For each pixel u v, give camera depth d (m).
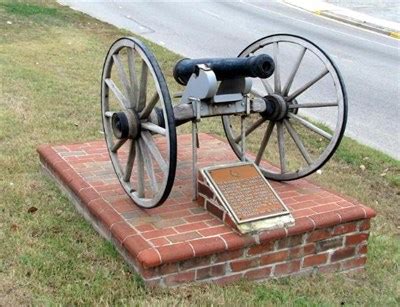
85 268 3.74
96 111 7.03
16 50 9.95
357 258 4.14
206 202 4.06
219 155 5.32
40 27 12.12
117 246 3.93
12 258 3.81
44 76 8.40
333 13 18.31
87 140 5.89
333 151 4.32
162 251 3.53
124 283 3.60
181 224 3.88
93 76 8.71
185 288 3.60
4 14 12.87
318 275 3.99
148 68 3.80
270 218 3.81
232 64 3.94
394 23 17.23
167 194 3.78
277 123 4.58
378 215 5.06
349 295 3.80
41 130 6.21
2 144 5.73
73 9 15.06
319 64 10.97
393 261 4.23
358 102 8.98
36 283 3.57
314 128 4.46
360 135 7.45
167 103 3.56
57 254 3.88
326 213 4.01
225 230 3.80
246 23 15.48
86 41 11.23
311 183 4.67
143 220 3.93
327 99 8.74
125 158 5.04
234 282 3.75
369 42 14.45
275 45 4.52
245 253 3.75
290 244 3.87
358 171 6.07
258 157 4.83
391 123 8.02
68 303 3.43
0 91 7.40
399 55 13.04
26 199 4.63
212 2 18.73
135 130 3.99
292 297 3.67
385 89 9.88
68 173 4.70
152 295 3.52
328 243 4.00
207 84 3.86
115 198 4.29
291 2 20.11
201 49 11.78
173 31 13.55
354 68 11.38
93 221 4.26
